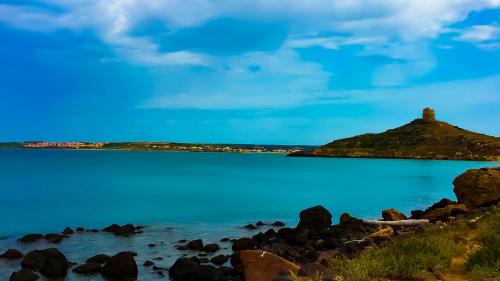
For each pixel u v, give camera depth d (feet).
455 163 614.75
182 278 61.67
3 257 72.54
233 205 176.04
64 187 244.22
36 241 91.50
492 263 38.60
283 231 90.38
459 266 42.86
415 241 47.11
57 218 139.23
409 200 201.16
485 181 107.45
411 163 625.00
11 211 156.04
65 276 62.85
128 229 104.32
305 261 65.62
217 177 338.75
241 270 58.75
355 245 71.36
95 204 176.55
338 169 474.49
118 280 61.77
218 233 106.52
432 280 37.93
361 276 37.83
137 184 270.26
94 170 397.19
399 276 39.06
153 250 82.84
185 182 290.56
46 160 599.98
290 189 251.19
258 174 380.17
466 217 87.56
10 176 315.17
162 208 165.27
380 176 370.32
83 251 81.82
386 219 106.32
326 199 202.49
